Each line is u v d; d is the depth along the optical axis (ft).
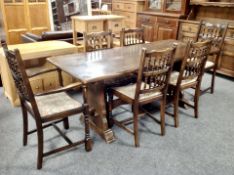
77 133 7.38
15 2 16.47
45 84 9.31
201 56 7.33
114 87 7.32
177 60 7.42
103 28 12.07
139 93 6.25
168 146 6.82
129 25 17.83
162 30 14.92
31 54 8.36
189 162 6.21
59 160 6.18
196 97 8.17
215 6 12.98
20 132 7.35
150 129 7.64
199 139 7.18
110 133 6.98
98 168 5.95
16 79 5.58
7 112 8.49
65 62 6.87
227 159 6.35
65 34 11.29
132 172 5.84
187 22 13.32
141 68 5.84
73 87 5.84
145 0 16.17
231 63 11.93
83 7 18.75
